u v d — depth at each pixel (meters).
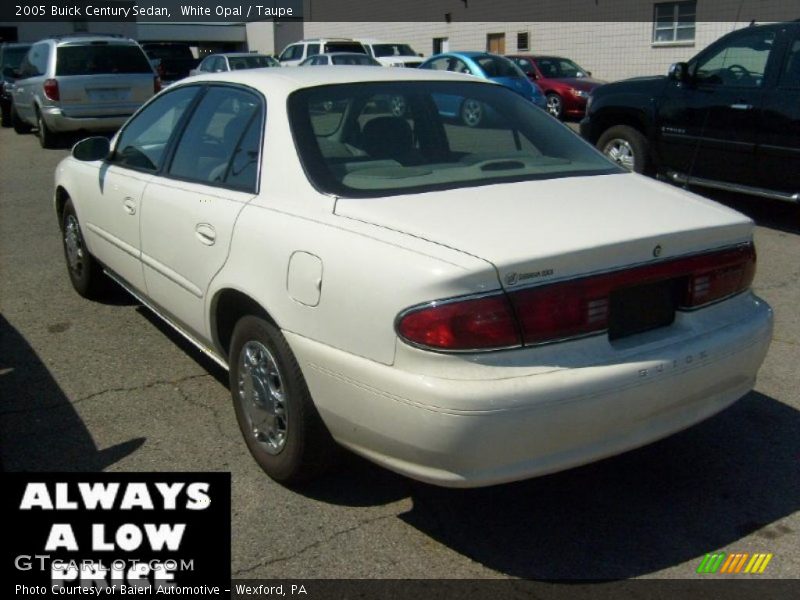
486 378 2.71
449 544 3.16
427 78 4.07
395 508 3.39
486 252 2.77
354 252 2.95
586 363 2.84
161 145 4.46
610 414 2.86
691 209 3.37
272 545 3.16
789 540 3.17
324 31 36.56
